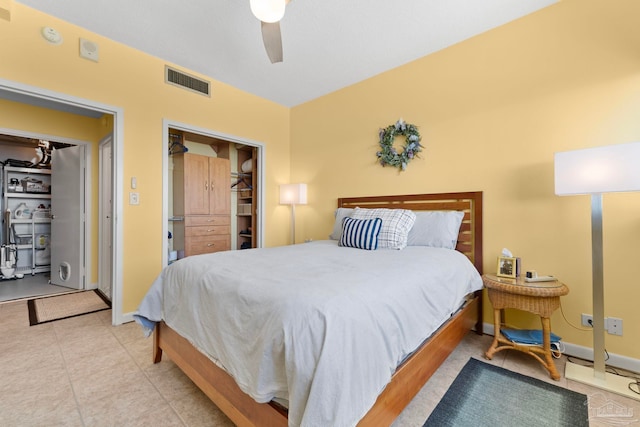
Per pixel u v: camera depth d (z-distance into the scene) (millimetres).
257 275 1333
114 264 2482
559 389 1577
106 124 3475
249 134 3598
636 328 1772
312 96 3699
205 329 1349
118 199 2502
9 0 1950
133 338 2201
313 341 891
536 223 2129
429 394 1532
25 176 4680
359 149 3268
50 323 2492
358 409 863
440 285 1593
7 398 1473
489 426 1297
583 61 1951
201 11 2115
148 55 2689
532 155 2148
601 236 1668
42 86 2129
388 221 2391
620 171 1495
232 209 4473
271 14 1494
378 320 1042
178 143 3732
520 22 2197
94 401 1454
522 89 2191
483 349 2064
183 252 3662
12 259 4223
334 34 2387
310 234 3846
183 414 1367
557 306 1729
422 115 2740
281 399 994
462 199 2500
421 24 2266
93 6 2066
